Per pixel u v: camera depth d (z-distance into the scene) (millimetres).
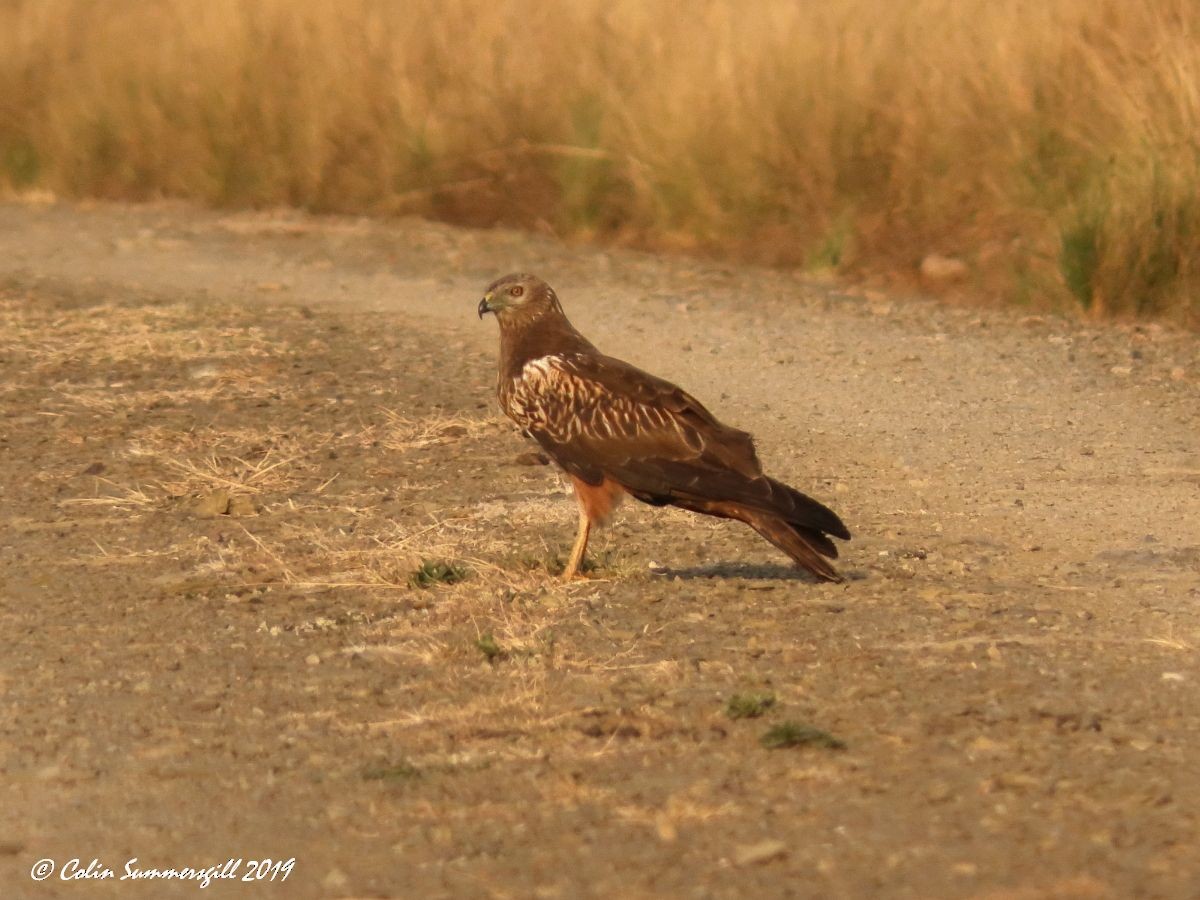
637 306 19531
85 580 10602
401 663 8922
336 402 15164
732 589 9984
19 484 12914
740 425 14328
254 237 24141
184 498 12539
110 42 29219
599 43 25594
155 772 7617
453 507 12109
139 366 16531
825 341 17609
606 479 9961
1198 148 18922
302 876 6566
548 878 6410
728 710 7926
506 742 7754
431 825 6930
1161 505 11805
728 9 24922
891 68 23172
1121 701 7984
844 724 7773
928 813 6789
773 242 22781
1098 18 21703
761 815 6844
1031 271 20172
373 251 23062
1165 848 6402
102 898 6523
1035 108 21703
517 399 10266
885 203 22406
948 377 15969
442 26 26609
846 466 13047
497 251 23078
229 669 8914
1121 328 18062
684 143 23562
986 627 9156
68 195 28250
